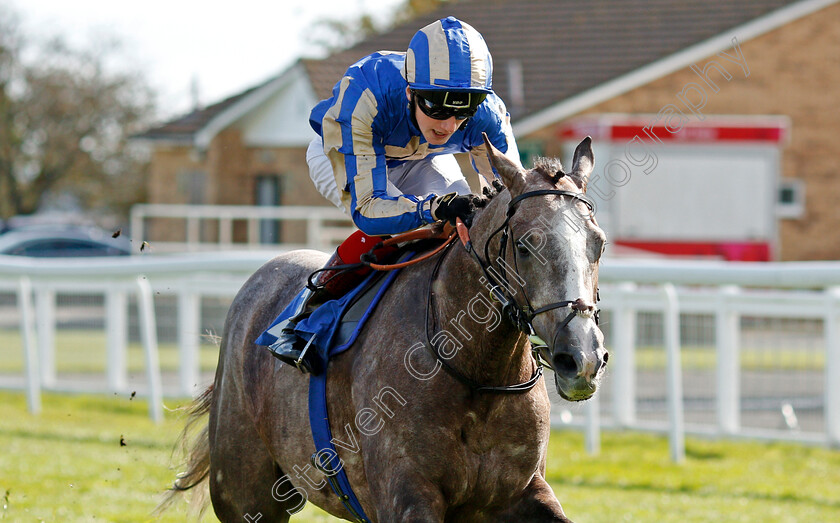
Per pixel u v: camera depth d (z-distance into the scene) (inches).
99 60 2847.0
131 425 695.1
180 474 349.1
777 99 1451.8
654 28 1552.7
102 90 2824.8
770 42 1449.3
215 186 1736.0
